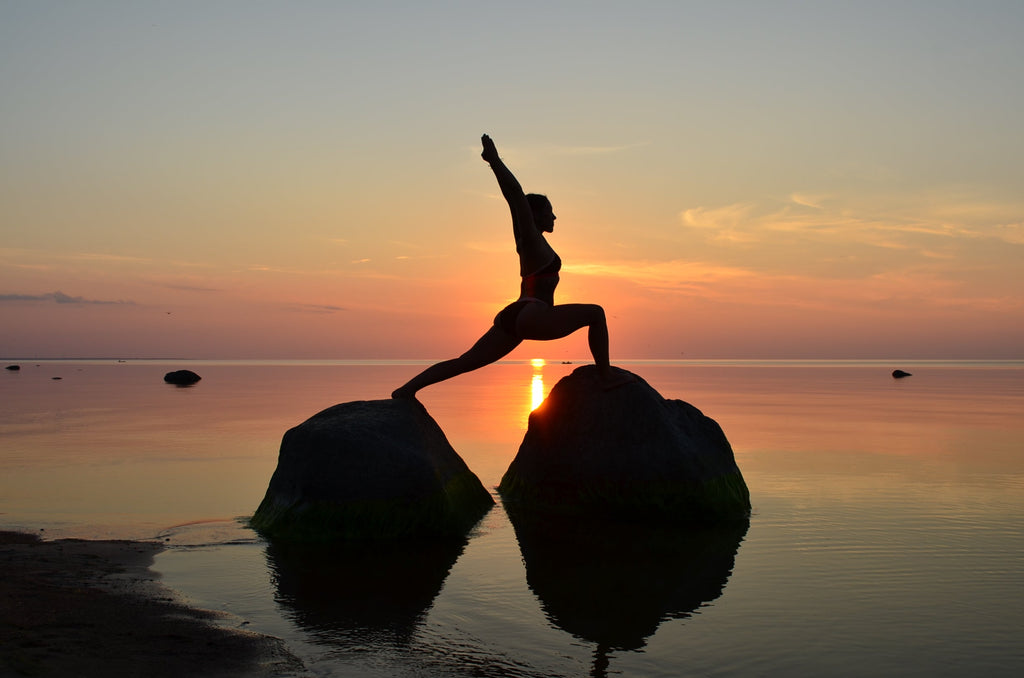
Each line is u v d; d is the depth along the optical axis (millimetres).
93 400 26094
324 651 4254
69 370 82625
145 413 20109
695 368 102688
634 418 8211
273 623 4699
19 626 4402
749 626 4738
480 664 4117
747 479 9938
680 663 4172
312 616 4840
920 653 4320
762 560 6258
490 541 6902
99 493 8867
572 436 8383
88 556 6113
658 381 47281
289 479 7258
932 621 4828
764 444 13508
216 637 4387
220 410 21328
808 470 10664
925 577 5758
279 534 6957
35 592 5070
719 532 7230
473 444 13570
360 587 5473
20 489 9078
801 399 27484
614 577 5781
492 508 8336
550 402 8781
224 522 7488
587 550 6594
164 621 4625
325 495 7012
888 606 5113
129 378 51750
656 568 6020
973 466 10992
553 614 4941
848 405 24047
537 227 7660
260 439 13906
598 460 8164
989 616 4918
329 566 6016
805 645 4438
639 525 7602
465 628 4672
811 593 5398
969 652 4332
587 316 7797
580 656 4258
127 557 6133
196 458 11547
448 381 51125
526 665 4113
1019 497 8773
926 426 16812
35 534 6867
